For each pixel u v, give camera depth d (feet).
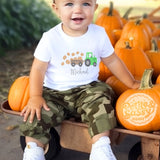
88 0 7.53
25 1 21.61
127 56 9.48
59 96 8.00
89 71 8.10
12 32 19.72
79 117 8.09
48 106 7.65
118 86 8.60
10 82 14.51
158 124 7.13
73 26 7.63
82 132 7.55
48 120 7.50
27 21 21.04
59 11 7.75
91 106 7.52
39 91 7.79
